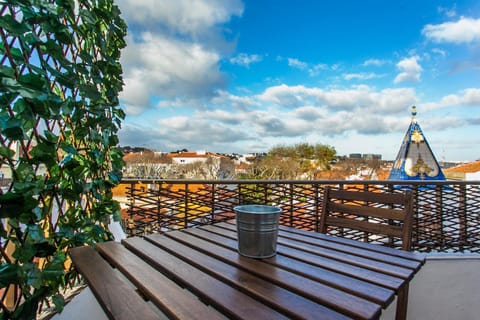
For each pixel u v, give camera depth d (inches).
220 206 121.6
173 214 121.8
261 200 120.9
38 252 49.0
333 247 53.2
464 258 104.0
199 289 35.4
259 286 36.3
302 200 119.5
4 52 43.7
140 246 52.9
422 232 112.2
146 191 122.7
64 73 54.8
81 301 60.1
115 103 75.6
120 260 45.9
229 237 58.7
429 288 100.3
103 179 71.6
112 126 73.9
